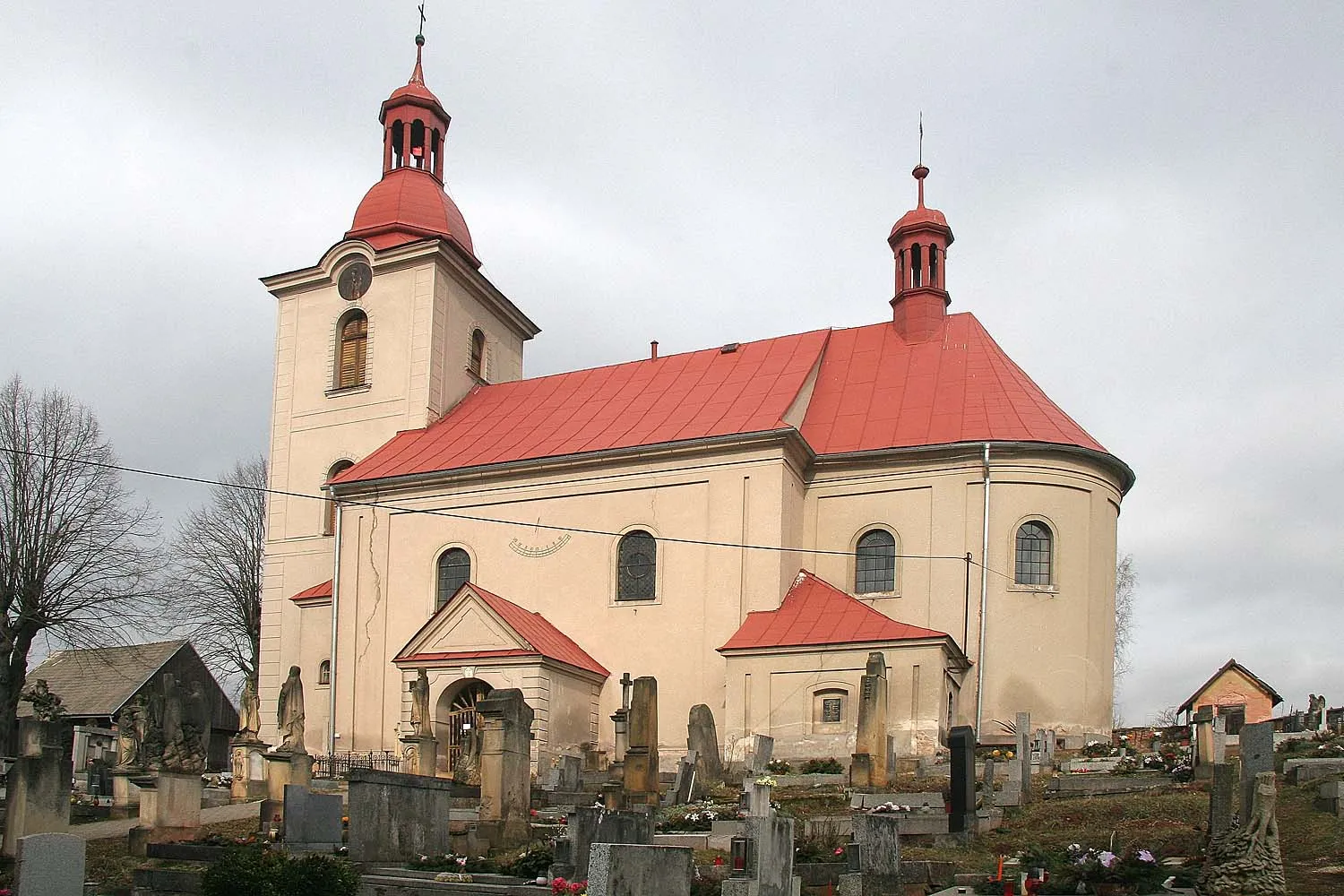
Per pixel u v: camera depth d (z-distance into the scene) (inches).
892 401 1833.2
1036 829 1003.3
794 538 1720.0
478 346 2172.7
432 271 2049.7
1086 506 1713.8
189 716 1594.5
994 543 1672.0
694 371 1963.6
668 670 1670.8
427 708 1541.6
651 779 1225.4
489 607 1635.1
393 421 2025.1
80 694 2642.7
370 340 2071.9
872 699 1364.4
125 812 1483.8
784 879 729.0
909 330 1953.7
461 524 1831.9
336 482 1904.5
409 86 2223.2
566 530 1771.7
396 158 2223.2
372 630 1841.8
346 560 1886.1
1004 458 1696.6
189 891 902.4
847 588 1724.9
